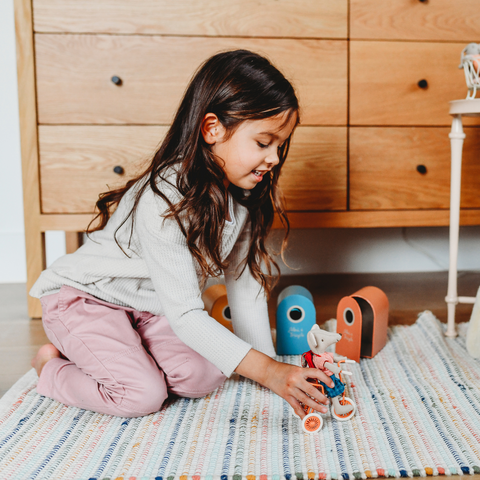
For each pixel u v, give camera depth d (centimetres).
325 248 192
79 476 65
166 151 86
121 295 91
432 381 94
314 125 139
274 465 67
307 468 66
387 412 82
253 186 84
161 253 79
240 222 92
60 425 79
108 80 132
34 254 138
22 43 129
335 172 142
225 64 79
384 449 70
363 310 107
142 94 133
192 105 81
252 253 98
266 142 78
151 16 130
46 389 88
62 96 132
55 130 133
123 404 80
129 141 134
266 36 134
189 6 131
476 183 147
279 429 77
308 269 192
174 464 67
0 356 112
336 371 75
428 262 196
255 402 86
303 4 134
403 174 144
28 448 72
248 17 133
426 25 140
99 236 96
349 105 140
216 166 81
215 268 93
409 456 69
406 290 167
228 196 88
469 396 87
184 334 79
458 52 142
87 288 91
